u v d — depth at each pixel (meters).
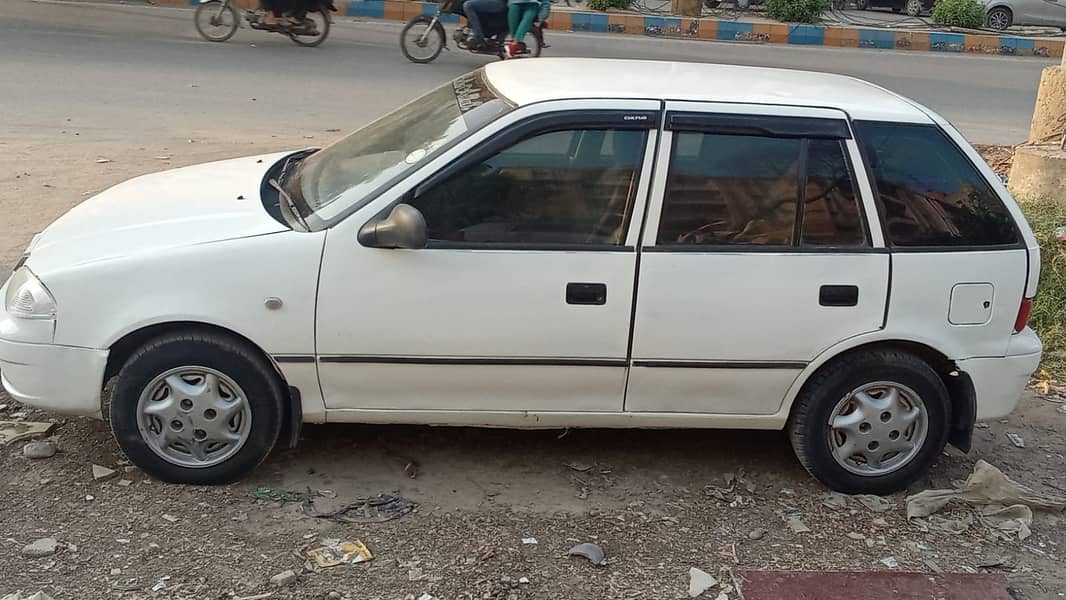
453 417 3.83
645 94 3.80
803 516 3.92
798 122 3.80
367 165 3.95
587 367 3.75
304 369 3.65
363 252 3.58
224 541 3.47
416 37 12.87
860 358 3.91
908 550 3.72
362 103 10.36
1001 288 3.92
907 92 13.06
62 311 3.54
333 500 3.78
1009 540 3.84
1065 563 3.72
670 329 3.74
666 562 3.54
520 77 4.10
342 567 3.37
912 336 3.86
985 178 3.95
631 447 4.38
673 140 3.73
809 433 3.97
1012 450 4.65
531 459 4.20
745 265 3.73
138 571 3.27
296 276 3.56
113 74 10.84
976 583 3.53
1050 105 8.34
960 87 13.75
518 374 3.74
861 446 4.01
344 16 16.36
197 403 3.66
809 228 3.80
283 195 4.02
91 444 4.03
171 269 3.53
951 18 20.44
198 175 4.41
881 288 3.82
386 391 3.74
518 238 3.67
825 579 3.49
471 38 12.47
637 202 3.70
